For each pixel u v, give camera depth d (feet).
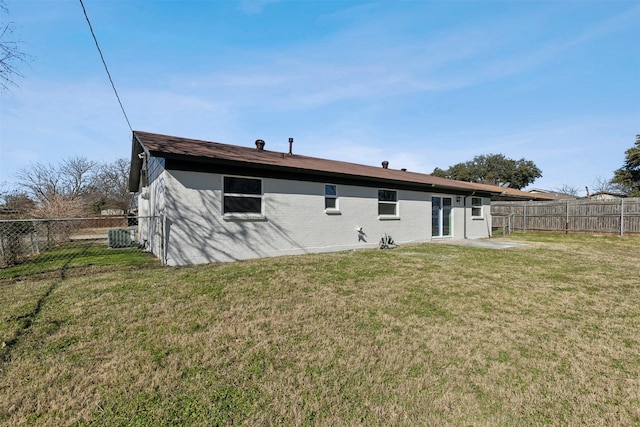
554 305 15.71
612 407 7.84
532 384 8.80
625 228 52.80
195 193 24.80
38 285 17.57
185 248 24.27
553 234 59.06
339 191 34.73
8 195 58.49
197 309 14.07
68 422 6.95
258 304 14.99
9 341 10.63
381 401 7.97
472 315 14.19
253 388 8.37
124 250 34.71
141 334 11.45
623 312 14.73
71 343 10.68
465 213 51.78
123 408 7.45
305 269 22.89
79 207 60.23
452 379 9.05
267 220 28.81
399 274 21.89
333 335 11.76
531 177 149.89
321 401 7.86
